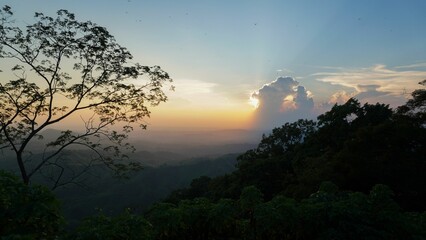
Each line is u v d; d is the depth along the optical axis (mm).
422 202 17906
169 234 4957
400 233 4863
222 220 5098
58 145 13875
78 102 14109
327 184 6742
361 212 4977
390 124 20781
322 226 4852
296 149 36812
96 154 15031
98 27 12984
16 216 3947
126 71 14078
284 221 4867
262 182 34125
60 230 4438
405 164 18734
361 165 19016
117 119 14734
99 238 3742
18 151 13117
